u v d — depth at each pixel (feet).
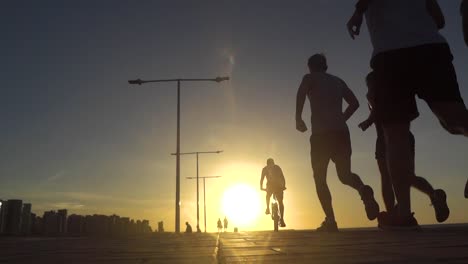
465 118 13.00
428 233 14.35
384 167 19.21
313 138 22.68
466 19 13.57
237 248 9.69
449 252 7.39
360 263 6.15
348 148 22.36
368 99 19.44
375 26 14.43
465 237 11.71
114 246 12.07
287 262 6.61
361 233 16.06
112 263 7.26
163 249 10.29
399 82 13.58
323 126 22.31
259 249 9.16
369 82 19.36
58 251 10.46
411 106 13.82
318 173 22.59
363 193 20.47
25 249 11.45
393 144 14.21
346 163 22.08
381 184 19.30
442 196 14.88
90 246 12.37
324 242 11.03
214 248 10.08
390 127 14.07
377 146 19.49
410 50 13.42
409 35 13.53
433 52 13.34
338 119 22.44
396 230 15.87
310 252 8.12
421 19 13.80
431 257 6.66
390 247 8.71
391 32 13.79
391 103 13.75
